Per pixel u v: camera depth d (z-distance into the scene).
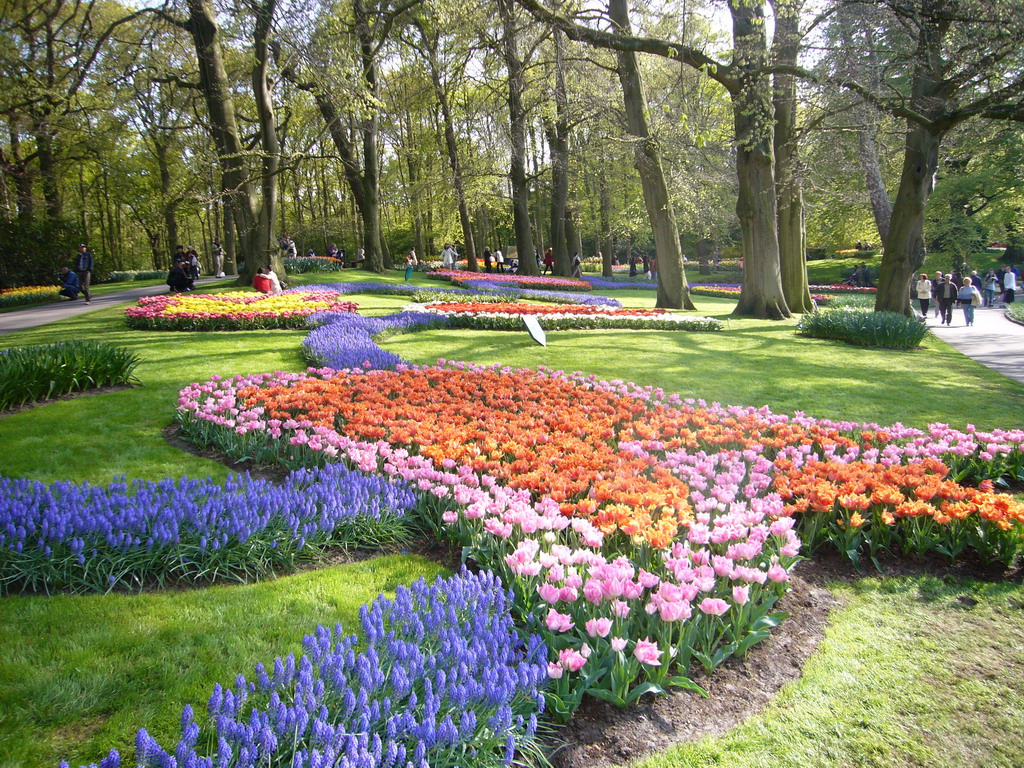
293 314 14.68
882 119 16.91
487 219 47.19
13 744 2.65
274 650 3.37
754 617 3.70
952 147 21.62
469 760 2.56
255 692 2.84
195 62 29.05
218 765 2.19
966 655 3.58
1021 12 12.60
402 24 29.30
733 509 4.33
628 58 19.22
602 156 30.92
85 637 3.42
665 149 21.89
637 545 4.11
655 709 3.11
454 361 10.91
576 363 11.68
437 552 4.72
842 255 61.62
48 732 2.74
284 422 7.08
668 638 3.25
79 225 31.28
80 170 41.91
